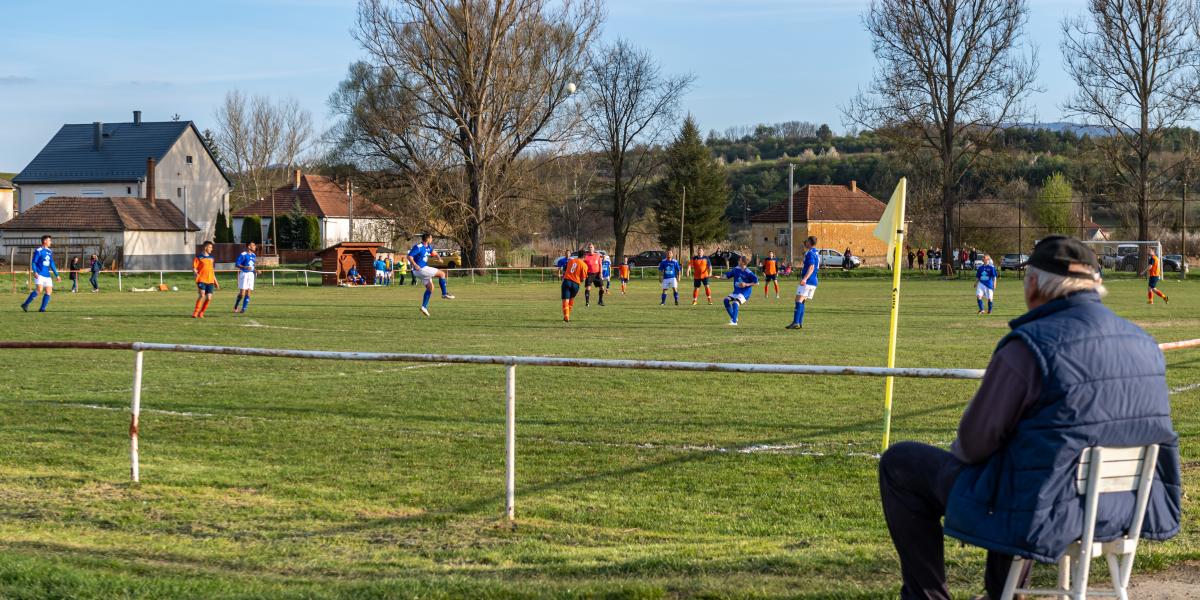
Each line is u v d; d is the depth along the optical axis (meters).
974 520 3.52
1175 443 3.64
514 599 4.64
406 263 49.44
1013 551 3.42
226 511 6.75
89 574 5.02
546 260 70.25
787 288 44.25
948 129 56.81
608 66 71.19
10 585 4.79
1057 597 4.69
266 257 69.12
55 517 6.57
